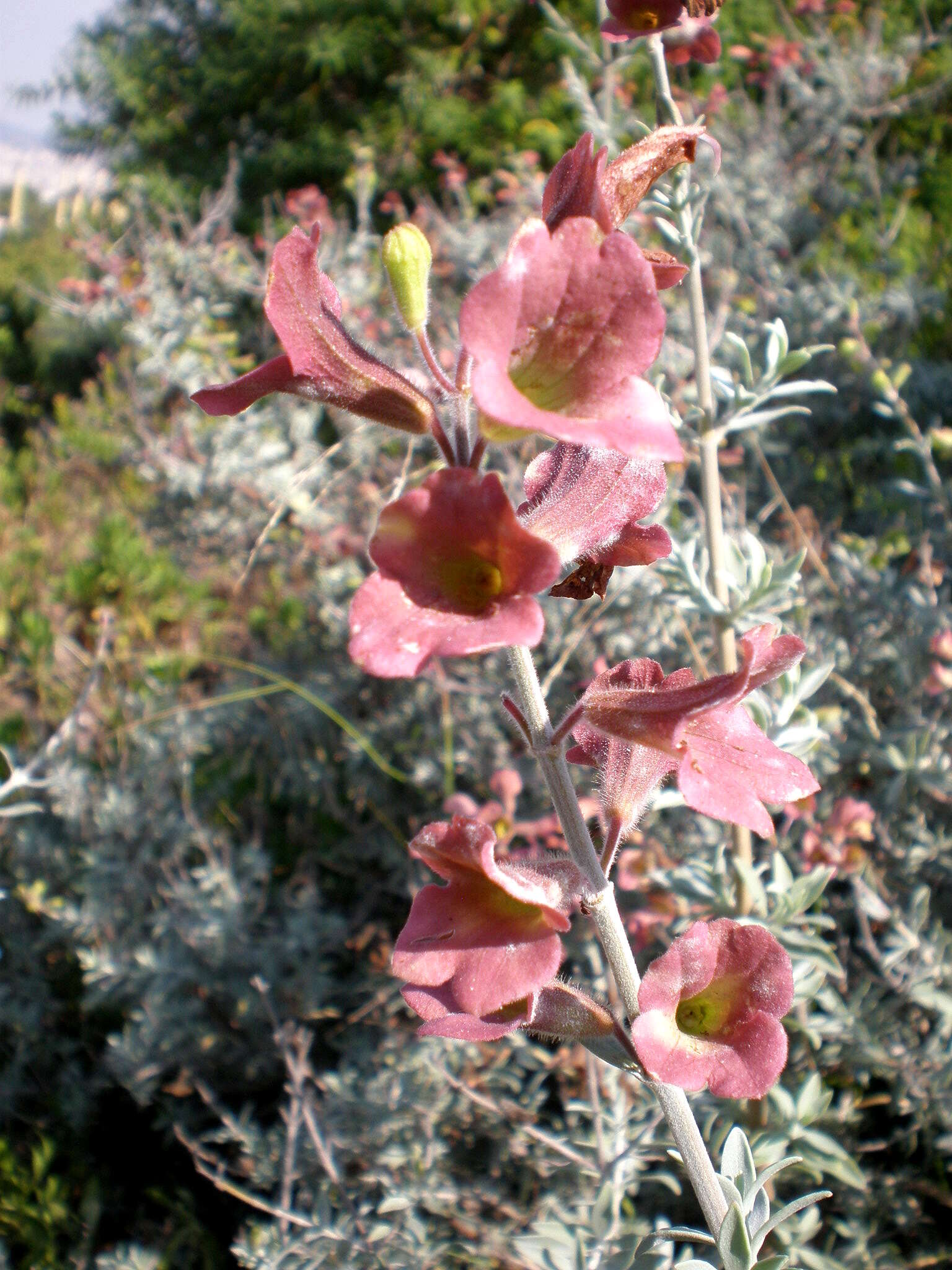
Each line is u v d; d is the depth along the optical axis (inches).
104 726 210.5
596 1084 103.7
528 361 43.6
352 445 203.3
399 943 50.9
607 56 149.4
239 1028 154.0
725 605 109.0
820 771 135.0
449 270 240.2
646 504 54.9
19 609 295.3
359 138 497.0
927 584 151.8
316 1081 135.0
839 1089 122.6
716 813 49.0
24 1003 173.8
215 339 262.5
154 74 608.7
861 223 299.4
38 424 489.7
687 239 102.6
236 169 292.0
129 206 426.9
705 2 81.7
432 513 41.9
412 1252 110.3
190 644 252.2
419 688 175.6
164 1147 150.4
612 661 150.9
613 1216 90.0
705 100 261.7
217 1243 137.6
